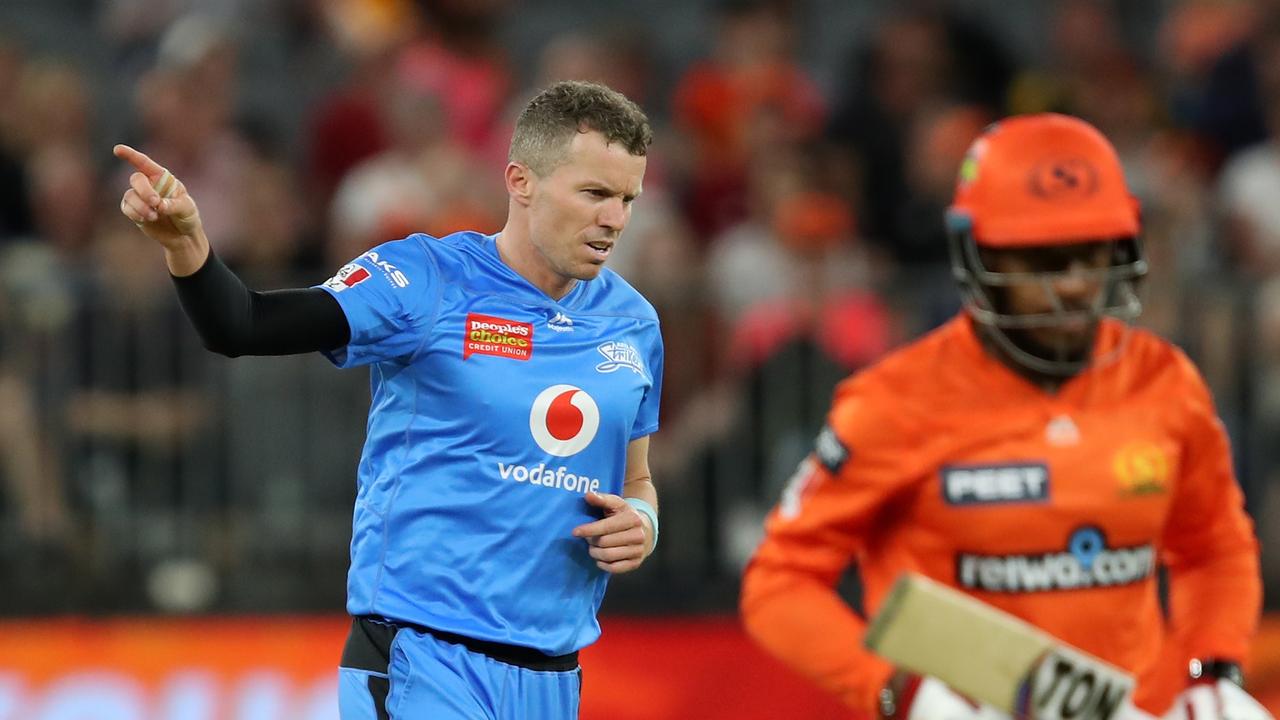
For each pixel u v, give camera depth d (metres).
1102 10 42.38
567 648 16.97
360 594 16.64
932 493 16.86
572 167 16.20
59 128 37.41
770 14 40.88
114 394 29.75
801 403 30.64
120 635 29.08
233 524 29.98
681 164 38.47
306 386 30.11
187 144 36.66
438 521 16.41
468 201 34.12
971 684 14.72
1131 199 17.17
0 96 37.12
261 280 30.80
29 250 32.38
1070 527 16.67
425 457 16.44
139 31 42.72
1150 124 40.69
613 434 16.98
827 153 36.62
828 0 45.62
